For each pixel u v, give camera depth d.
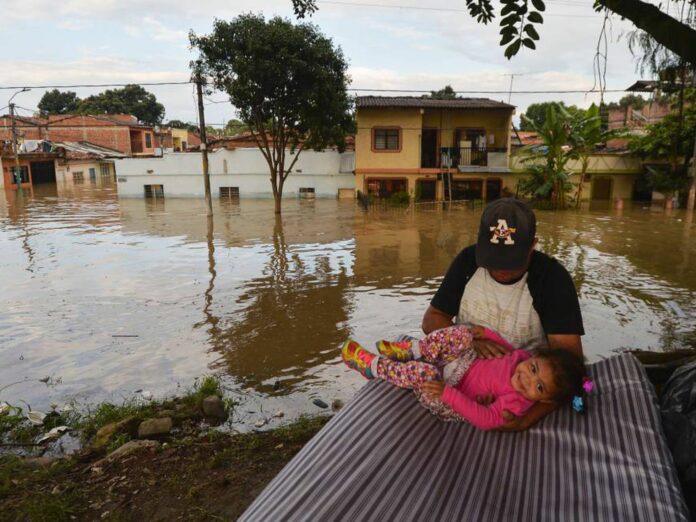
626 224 22.38
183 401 6.26
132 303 10.75
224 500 3.47
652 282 12.40
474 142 31.52
